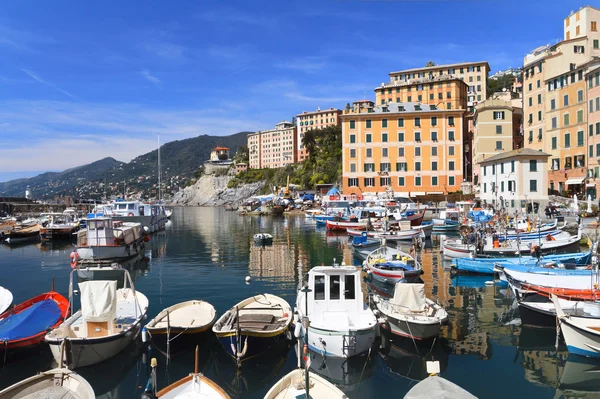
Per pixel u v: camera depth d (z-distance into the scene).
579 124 65.19
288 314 18.98
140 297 21.55
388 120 90.50
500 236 38.44
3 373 15.79
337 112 193.25
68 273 34.72
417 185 89.56
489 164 72.19
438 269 33.78
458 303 24.30
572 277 22.73
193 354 17.42
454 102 113.50
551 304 19.52
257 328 16.95
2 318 18.69
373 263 30.78
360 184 91.44
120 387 15.12
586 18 73.12
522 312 20.14
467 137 101.38
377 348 18.23
